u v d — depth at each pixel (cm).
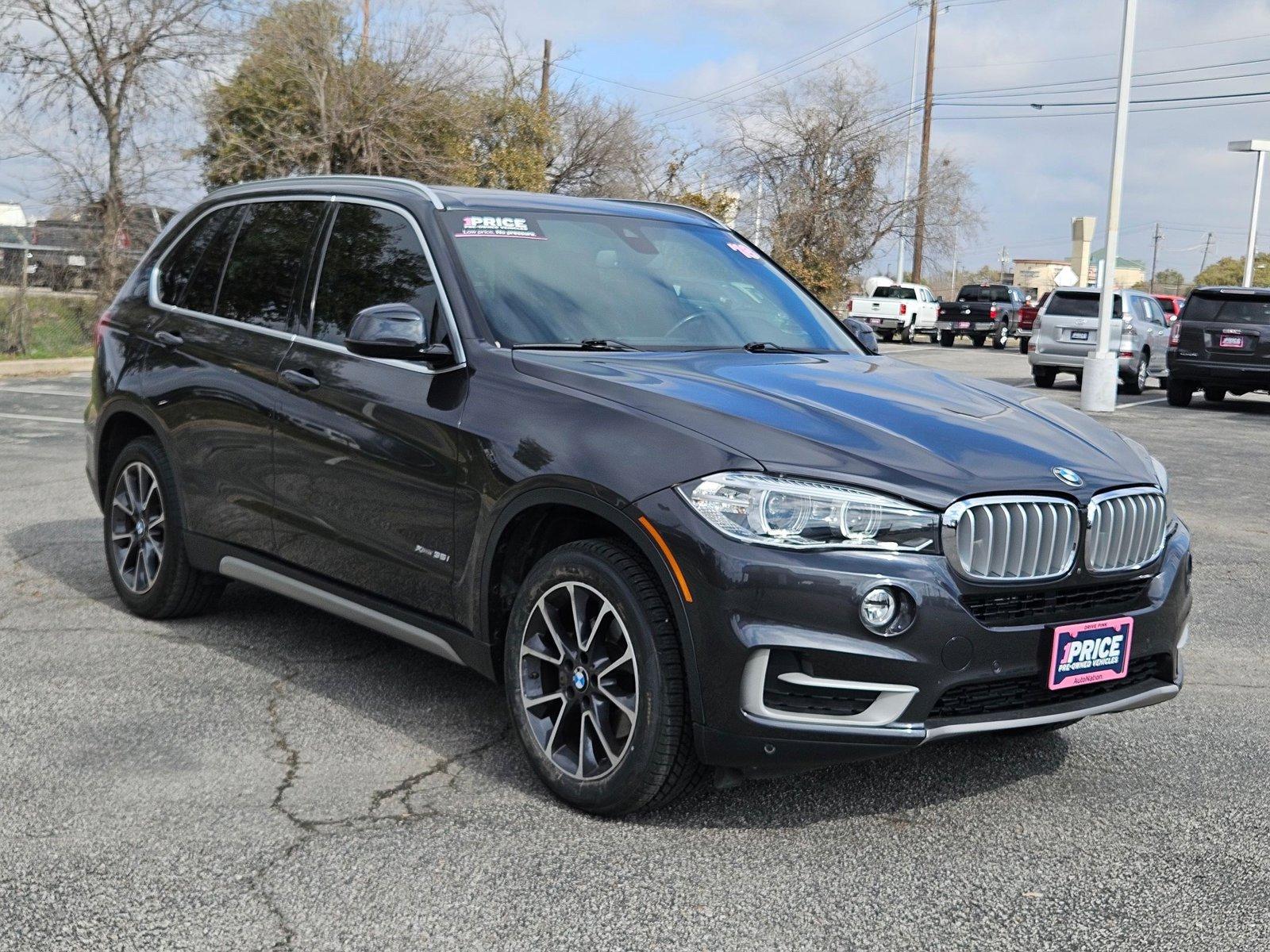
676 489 339
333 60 2588
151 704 447
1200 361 1922
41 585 613
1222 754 433
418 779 386
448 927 296
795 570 326
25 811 355
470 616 398
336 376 447
